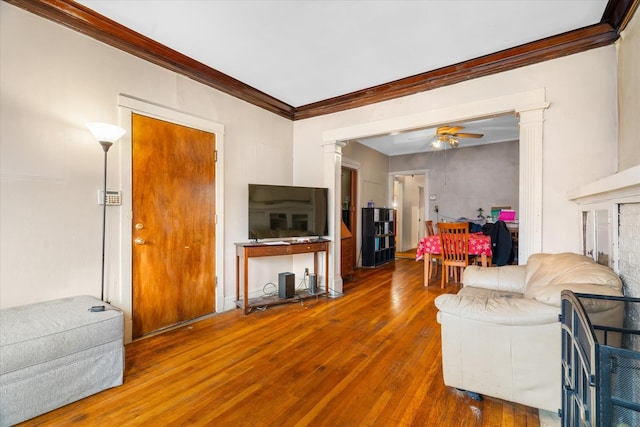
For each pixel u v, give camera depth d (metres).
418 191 9.30
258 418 1.58
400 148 6.60
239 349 2.37
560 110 2.49
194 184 3.02
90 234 2.27
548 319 1.47
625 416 0.81
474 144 6.27
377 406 1.68
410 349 2.36
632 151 1.99
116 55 2.42
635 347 1.34
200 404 1.70
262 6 2.07
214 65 2.94
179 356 2.25
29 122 1.98
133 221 2.54
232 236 3.43
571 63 2.45
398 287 4.33
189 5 2.06
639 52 1.89
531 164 2.57
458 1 2.02
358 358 2.22
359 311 3.28
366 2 2.03
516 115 2.71
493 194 6.12
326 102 3.87
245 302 3.20
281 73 3.10
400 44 2.54
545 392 1.52
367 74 3.11
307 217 3.78
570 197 2.34
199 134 3.06
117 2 2.03
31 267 1.98
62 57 2.12
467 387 1.70
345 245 4.84
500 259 4.17
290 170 4.25
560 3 2.04
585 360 0.92
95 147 2.29
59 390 1.63
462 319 1.69
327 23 2.26
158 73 2.71
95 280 2.29
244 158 3.57
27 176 1.97
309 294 3.75
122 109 2.45
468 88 2.92
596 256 2.03
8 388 1.47
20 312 1.77
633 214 1.51
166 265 2.79
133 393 1.80
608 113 2.32
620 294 1.36
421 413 1.62
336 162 4.03
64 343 1.64
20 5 1.93
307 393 1.80
